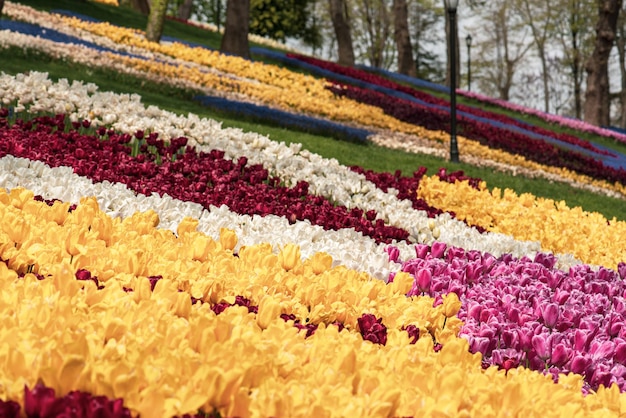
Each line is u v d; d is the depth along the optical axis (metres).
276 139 15.39
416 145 20.31
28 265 4.36
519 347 4.54
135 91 17.94
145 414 2.54
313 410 2.60
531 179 19.53
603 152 33.34
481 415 2.86
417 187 12.16
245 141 12.21
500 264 6.95
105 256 4.55
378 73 45.44
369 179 11.98
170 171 9.32
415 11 82.19
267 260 4.96
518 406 3.03
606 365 4.44
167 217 6.55
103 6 39.56
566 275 7.33
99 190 7.13
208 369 2.71
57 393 2.57
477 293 5.71
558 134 35.19
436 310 4.50
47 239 4.62
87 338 2.89
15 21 24.48
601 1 44.38
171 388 2.62
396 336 3.92
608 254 10.12
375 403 2.75
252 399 2.69
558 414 2.97
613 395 3.42
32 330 2.96
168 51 27.20
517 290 6.02
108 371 2.62
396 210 9.62
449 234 8.78
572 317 5.31
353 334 3.70
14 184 6.74
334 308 4.28
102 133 10.55
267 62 35.97
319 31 71.31
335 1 44.28
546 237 10.00
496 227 10.65
